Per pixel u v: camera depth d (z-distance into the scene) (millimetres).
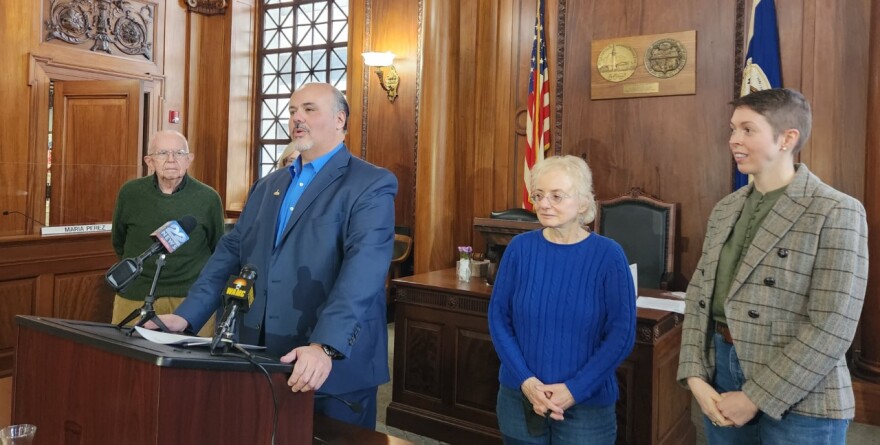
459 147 4859
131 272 1315
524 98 4633
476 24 4805
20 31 5469
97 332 1123
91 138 5574
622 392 2514
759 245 1487
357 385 1746
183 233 1405
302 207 1716
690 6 4051
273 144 7074
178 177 2816
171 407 952
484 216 4777
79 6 5902
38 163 5395
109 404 1017
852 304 1357
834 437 1397
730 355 1553
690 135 4059
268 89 7113
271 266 1697
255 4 7102
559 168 1745
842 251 1373
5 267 3693
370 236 1616
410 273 5645
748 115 1519
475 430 2918
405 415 3137
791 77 3711
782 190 1527
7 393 1863
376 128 5793
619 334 1673
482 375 2918
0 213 5141
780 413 1385
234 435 1057
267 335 1665
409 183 5637
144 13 6457
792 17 3707
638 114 4223
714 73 3984
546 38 4523
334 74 6672
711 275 1641
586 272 1730
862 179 3506
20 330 1209
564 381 1712
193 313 1655
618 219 3998
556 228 1777
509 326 1865
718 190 3982
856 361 3377
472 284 3137
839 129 3561
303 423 1185
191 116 6914
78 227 4270
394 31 5664
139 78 6406
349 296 1485
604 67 4305
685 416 2896
